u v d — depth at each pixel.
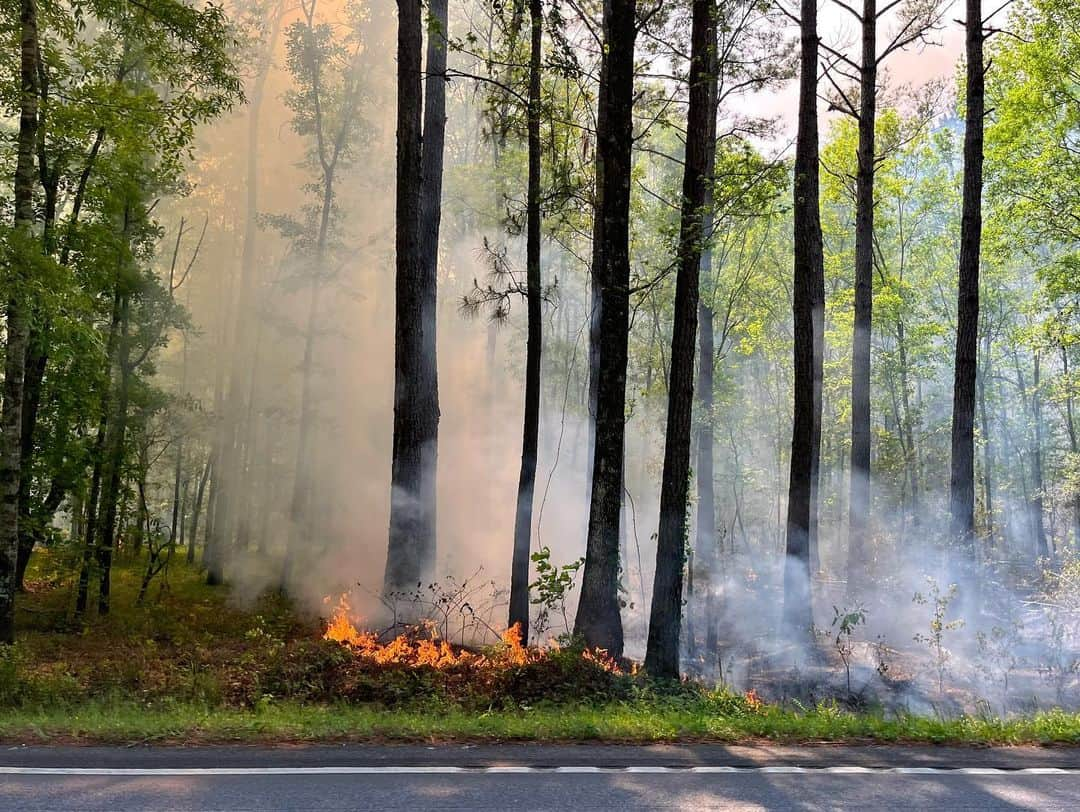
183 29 14.09
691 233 12.35
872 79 20.66
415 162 14.66
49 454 17.59
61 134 13.69
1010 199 24.03
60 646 15.64
